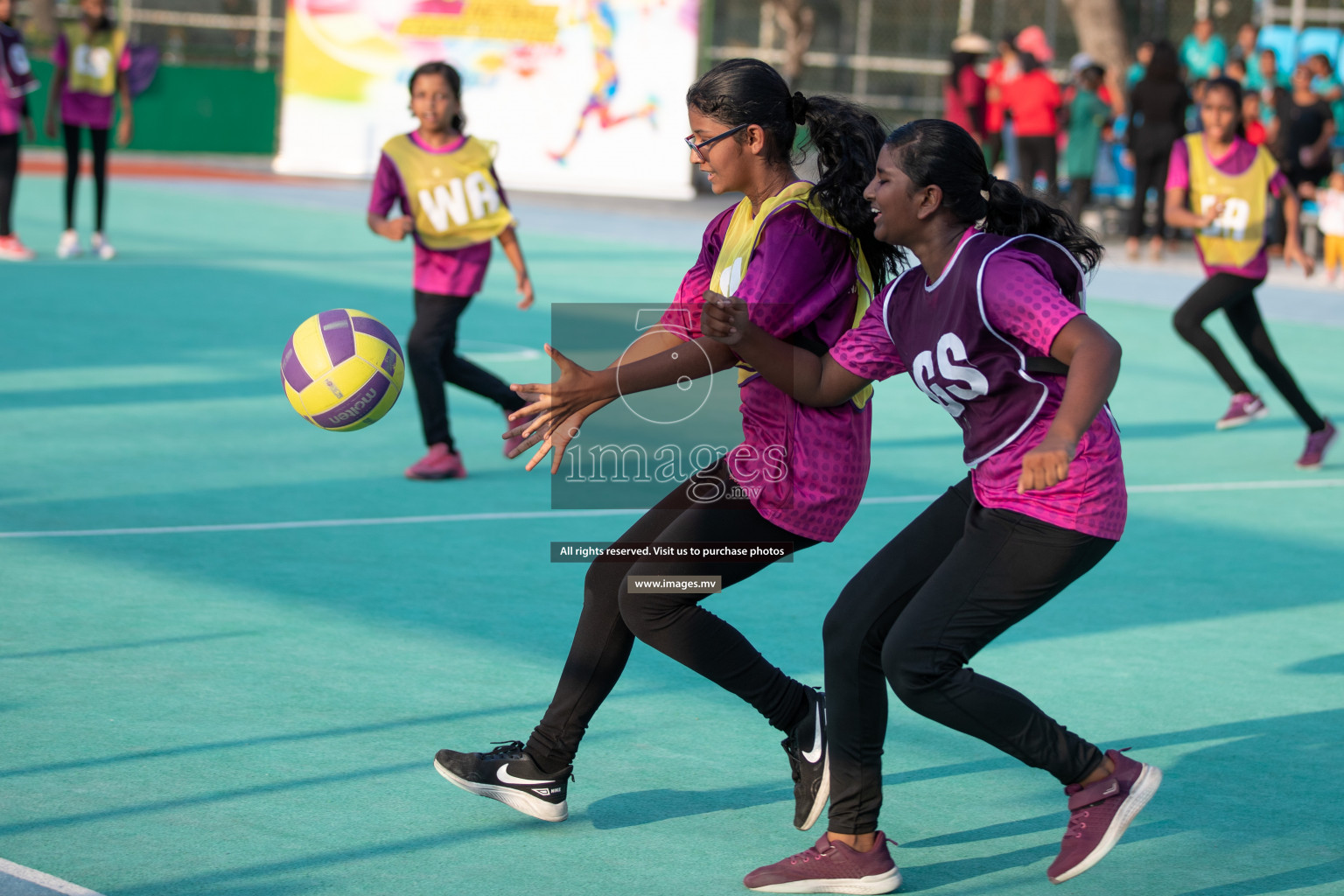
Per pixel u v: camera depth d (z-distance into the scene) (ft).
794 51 111.24
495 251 63.87
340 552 23.43
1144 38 99.81
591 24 92.79
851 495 13.78
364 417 16.65
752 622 20.93
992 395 12.43
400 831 14.19
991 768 16.39
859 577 13.39
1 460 28.17
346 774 15.39
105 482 27.07
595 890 13.17
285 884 12.98
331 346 16.46
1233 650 20.57
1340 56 80.48
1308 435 33.40
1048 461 11.08
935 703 12.69
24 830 13.74
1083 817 12.96
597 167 94.07
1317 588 23.75
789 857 13.75
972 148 12.42
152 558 22.59
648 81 93.09
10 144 55.01
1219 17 101.65
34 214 69.67
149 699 17.13
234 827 14.07
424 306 28.07
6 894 12.43
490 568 22.94
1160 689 18.93
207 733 16.25
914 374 12.90
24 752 15.49
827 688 13.39
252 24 107.86
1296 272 69.97
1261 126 71.41
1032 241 12.40
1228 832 14.84
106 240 62.34
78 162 56.65
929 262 12.62
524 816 14.70
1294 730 17.63
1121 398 40.73
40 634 19.10
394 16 94.63
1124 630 21.33
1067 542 12.42
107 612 20.04
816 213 13.30
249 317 46.50
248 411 33.91
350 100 96.07
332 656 18.81
